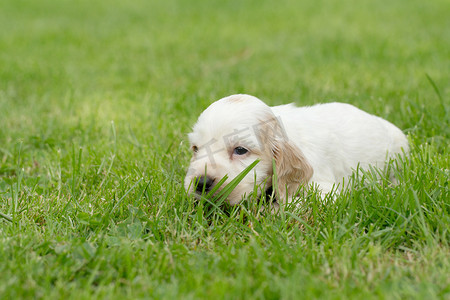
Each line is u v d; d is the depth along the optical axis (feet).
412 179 10.75
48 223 9.96
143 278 7.94
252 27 40.91
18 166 13.34
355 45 31.71
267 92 21.59
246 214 10.20
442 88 20.75
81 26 43.42
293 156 11.32
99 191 11.87
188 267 8.23
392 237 9.14
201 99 19.69
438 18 41.14
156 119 17.83
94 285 8.05
